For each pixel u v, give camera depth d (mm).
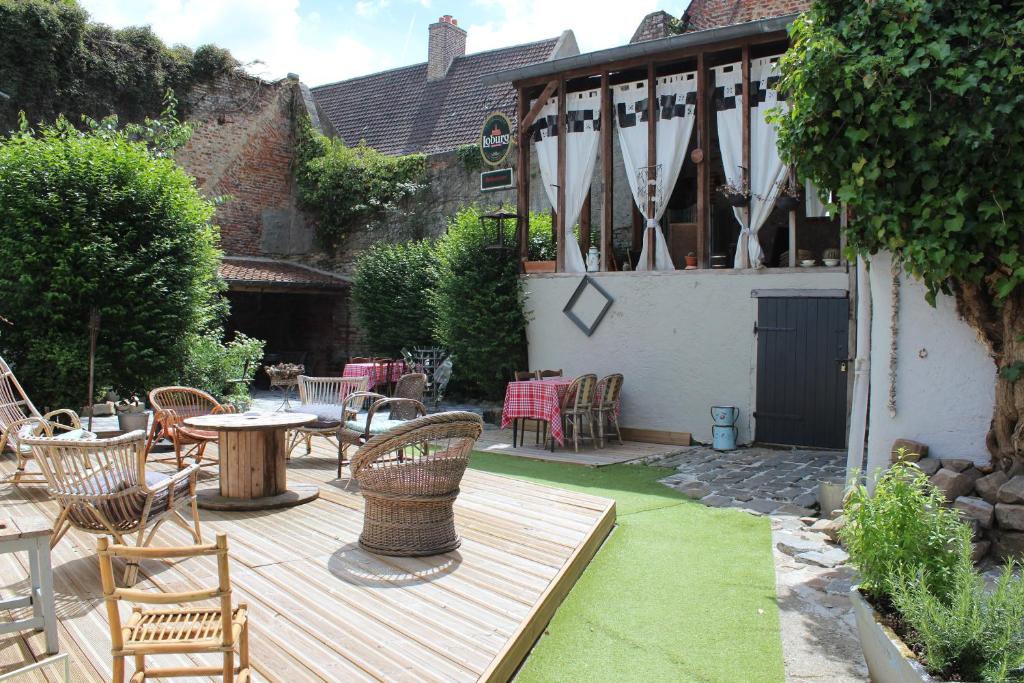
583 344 10414
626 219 13641
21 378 9508
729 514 6012
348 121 20047
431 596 3797
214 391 10992
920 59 4781
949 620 2598
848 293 8609
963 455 5242
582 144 10461
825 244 9930
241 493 5535
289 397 14570
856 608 3211
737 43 9055
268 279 15383
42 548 3092
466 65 19281
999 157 4668
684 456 8641
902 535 3205
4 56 13555
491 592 3869
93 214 9797
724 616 3916
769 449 9039
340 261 17453
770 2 12688
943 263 4867
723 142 9367
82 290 9469
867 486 5469
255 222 17734
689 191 12648
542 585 3971
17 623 3047
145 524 3943
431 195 16203
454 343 11766
